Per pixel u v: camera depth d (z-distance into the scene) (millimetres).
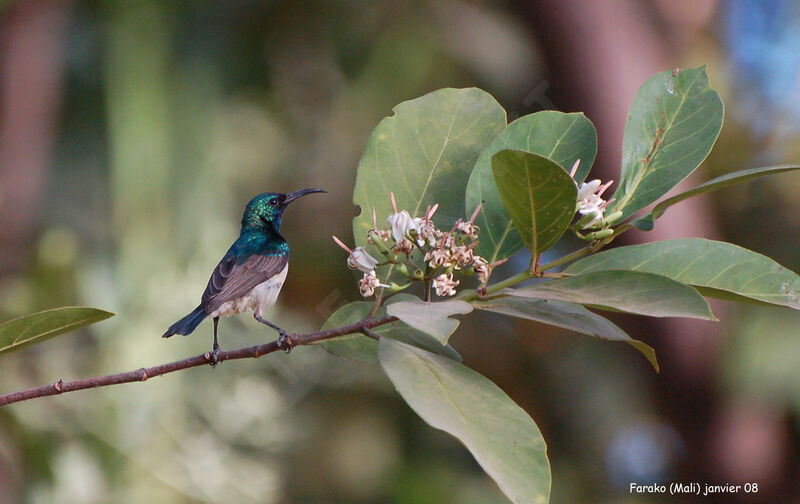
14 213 13570
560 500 14148
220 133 13070
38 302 10102
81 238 13633
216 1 13828
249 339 11570
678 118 5023
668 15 13164
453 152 5414
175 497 10156
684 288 4215
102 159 14312
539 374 14820
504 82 14344
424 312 4023
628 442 14523
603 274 4387
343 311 5359
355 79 14781
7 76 13969
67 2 14469
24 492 9562
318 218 14805
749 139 13203
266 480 10859
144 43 12383
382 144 5406
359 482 13875
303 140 14922
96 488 9797
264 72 14789
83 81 14508
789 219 12969
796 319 11805
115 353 10305
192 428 10602
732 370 11844
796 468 12398
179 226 11820
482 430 4074
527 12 12531
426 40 14266
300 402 13633
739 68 13594
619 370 14531
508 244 5195
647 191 4949
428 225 4836
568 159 5094
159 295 11070
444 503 13852
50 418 9727
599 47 12188
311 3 14414
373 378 14266
